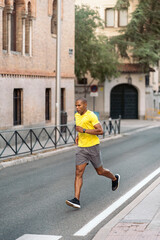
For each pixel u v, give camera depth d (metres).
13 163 14.23
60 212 7.88
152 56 39.31
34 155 15.96
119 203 8.55
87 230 6.79
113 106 42.81
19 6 20.47
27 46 21.27
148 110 43.81
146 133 28.16
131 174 12.02
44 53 22.89
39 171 12.72
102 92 41.78
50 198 9.02
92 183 10.62
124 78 42.06
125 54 40.38
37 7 21.77
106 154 16.77
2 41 18.94
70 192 9.61
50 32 23.59
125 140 23.20
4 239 6.34
